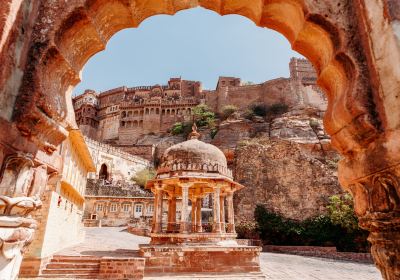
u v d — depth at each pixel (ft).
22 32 10.70
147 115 248.52
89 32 12.92
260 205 127.85
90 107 267.39
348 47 11.23
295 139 156.87
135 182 176.76
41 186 11.95
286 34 14.78
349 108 10.64
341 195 116.26
